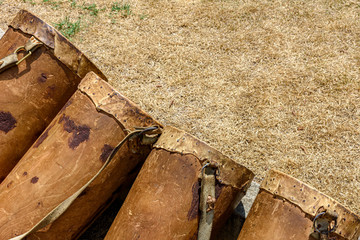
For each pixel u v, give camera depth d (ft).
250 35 15.17
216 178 6.52
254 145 11.27
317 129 11.48
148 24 16.30
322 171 10.51
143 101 12.76
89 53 14.98
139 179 6.97
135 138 7.15
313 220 5.83
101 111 7.07
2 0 18.49
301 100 12.37
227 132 11.66
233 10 16.60
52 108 8.16
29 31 7.87
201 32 15.62
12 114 7.82
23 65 7.84
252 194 8.79
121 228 6.75
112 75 13.88
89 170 7.04
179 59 14.34
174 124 12.07
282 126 11.66
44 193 6.97
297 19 15.76
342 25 15.08
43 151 7.25
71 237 7.47
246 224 6.53
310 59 13.80
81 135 7.07
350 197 9.95
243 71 13.64
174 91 13.16
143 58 14.52
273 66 13.71
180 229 6.40
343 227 5.88
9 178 7.35
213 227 6.76
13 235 6.87
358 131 11.32
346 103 12.10
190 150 6.54
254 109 12.26
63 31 16.07
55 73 7.94
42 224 6.47
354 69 13.21
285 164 10.72
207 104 12.59
